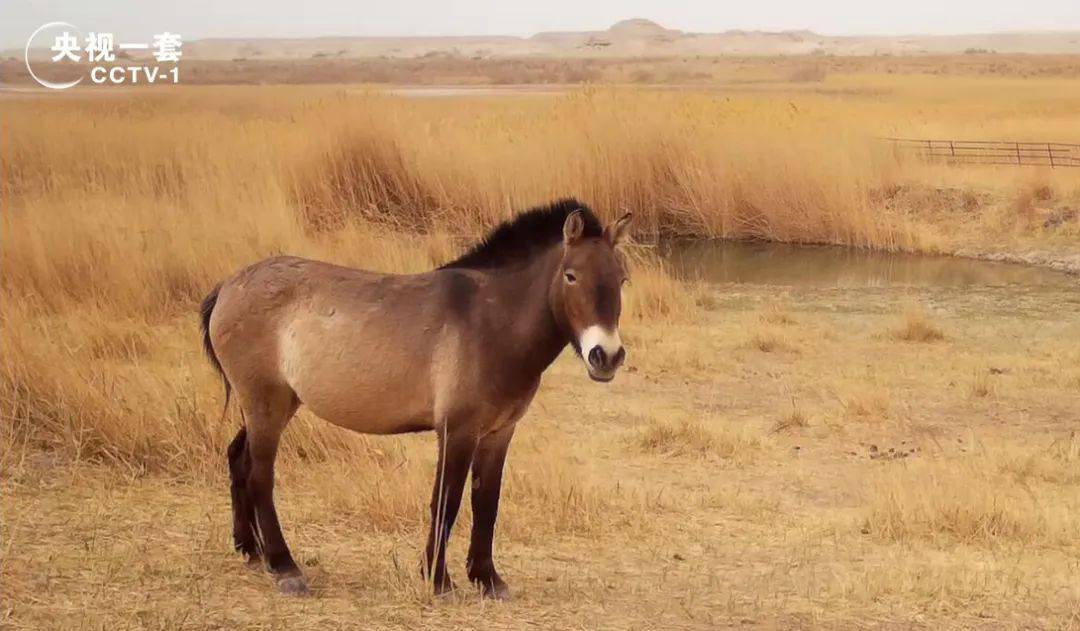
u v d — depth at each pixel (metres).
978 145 36.91
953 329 18.02
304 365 5.62
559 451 10.12
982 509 8.73
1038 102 61.78
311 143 24.81
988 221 27.94
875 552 7.95
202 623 5.14
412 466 8.69
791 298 20.67
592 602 6.12
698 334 16.73
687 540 7.95
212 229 16.42
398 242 19.64
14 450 7.86
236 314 5.79
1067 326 18.48
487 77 123.81
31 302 13.09
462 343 5.45
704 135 28.97
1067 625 6.41
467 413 5.48
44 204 16.81
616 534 7.94
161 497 7.46
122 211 17.17
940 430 12.12
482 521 5.88
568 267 5.25
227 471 8.16
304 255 16.41
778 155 28.62
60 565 5.81
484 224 24.53
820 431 11.84
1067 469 10.55
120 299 13.82
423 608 5.61
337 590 5.88
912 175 30.89
